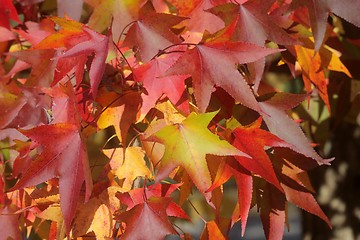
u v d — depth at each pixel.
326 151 2.33
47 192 1.60
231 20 1.57
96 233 1.59
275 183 1.54
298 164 1.65
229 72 1.52
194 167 1.52
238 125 1.59
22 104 1.65
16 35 1.77
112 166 1.60
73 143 1.52
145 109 1.57
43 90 1.58
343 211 2.32
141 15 1.60
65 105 1.59
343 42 1.90
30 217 1.68
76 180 1.51
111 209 1.59
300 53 1.74
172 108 1.58
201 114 1.52
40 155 1.51
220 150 1.52
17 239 1.66
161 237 1.57
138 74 1.57
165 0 1.63
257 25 1.57
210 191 1.53
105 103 1.60
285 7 1.60
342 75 1.95
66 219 1.51
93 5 1.59
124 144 1.59
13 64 1.83
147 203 1.57
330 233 2.33
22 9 1.79
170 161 1.53
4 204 1.67
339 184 2.32
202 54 1.53
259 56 1.52
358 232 2.31
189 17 1.59
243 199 1.56
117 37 1.60
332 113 2.01
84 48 1.52
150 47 1.56
